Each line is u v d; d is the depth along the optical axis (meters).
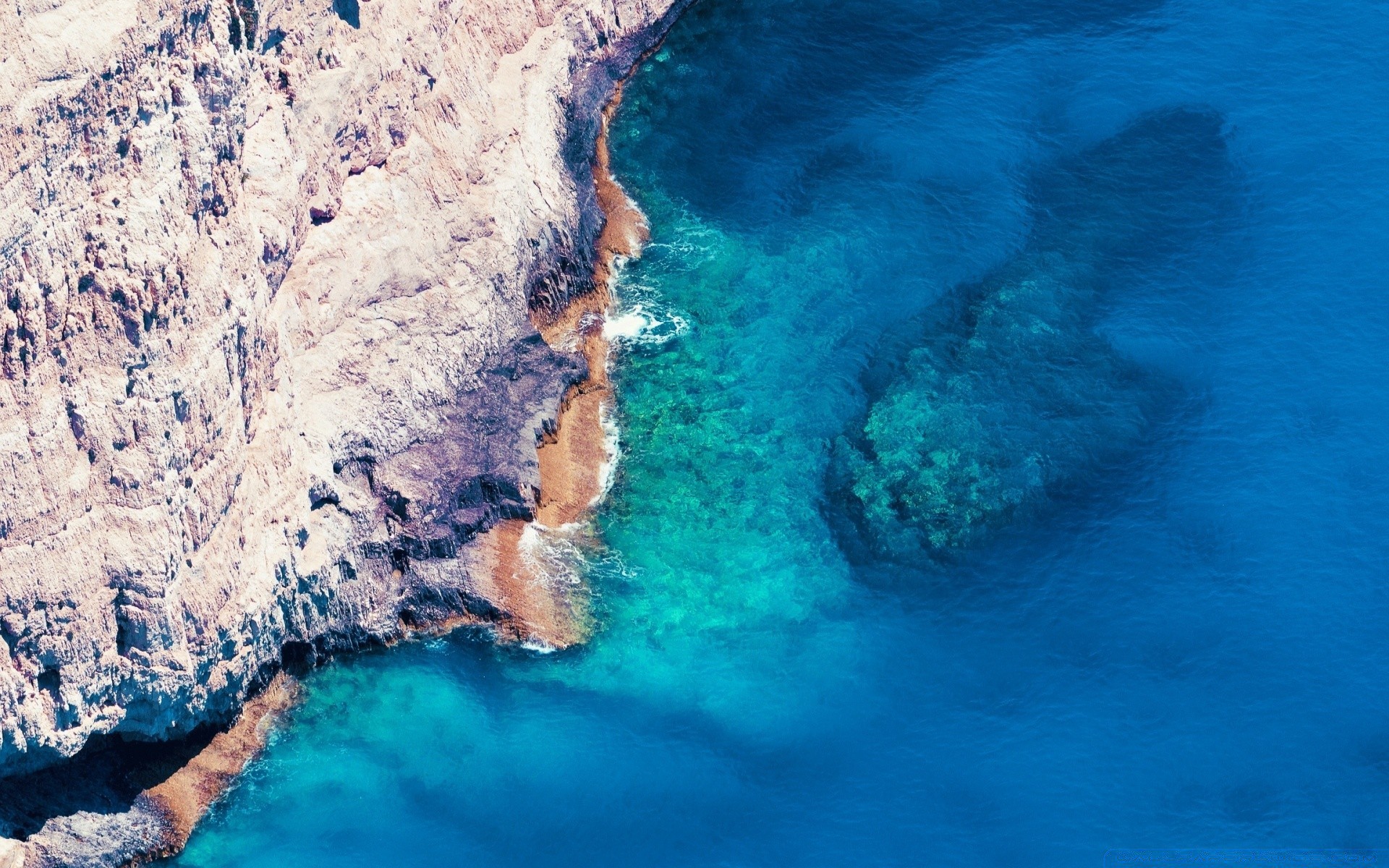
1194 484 80.88
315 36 73.00
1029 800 70.00
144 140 63.31
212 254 66.62
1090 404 84.38
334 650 74.94
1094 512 80.31
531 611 76.88
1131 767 71.00
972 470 82.00
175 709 69.25
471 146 83.00
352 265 76.31
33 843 66.94
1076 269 90.25
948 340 87.62
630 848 68.81
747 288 90.38
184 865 68.75
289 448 72.19
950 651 75.50
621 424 84.75
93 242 62.72
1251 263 89.75
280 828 69.69
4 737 64.38
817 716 73.25
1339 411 83.19
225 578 68.69
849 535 80.06
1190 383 85.12
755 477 82.56
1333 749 71.31
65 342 62.88
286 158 71.31
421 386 78.56
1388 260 89.12
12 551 62.81
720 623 76.94
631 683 74.75
